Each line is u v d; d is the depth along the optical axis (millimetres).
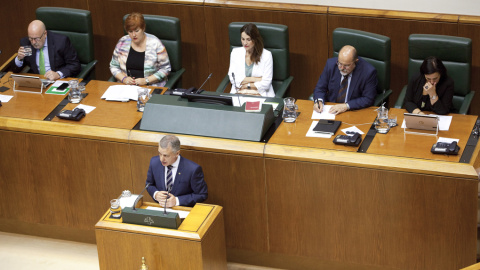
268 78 8203
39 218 7594
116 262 6375
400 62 8500
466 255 6336
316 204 6637
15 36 10109
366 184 6391
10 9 9922
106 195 7258
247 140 6719
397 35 8375
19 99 7762
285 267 7113
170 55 8680
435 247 6414
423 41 7578
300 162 6516
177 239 6074
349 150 6469
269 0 9047
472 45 8094
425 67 7008
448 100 7137
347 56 7289
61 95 7809
